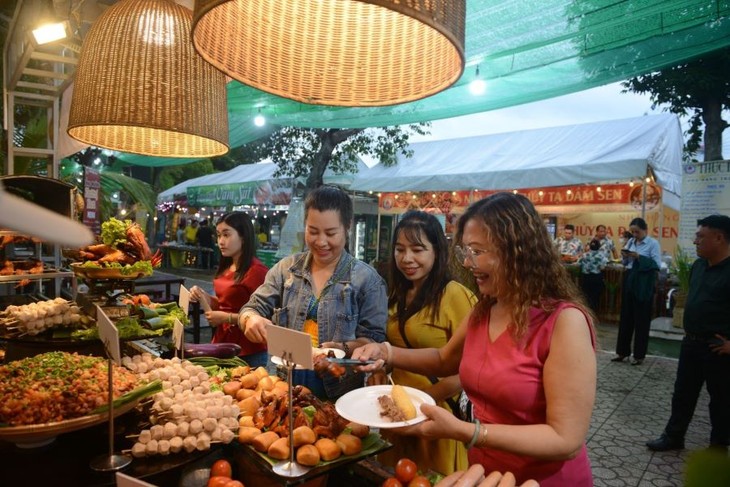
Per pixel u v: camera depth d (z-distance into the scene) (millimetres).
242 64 1329
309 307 2451
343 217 2377
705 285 3891
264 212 17312
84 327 2352
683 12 2986
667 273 10406
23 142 5547
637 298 6719
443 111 5574
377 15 1338
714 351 3646
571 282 1687
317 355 1948
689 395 4039
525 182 9258
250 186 12461
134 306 2357
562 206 10719
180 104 2107
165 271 16578
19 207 296
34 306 2326
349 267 2463
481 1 3191
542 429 1464
